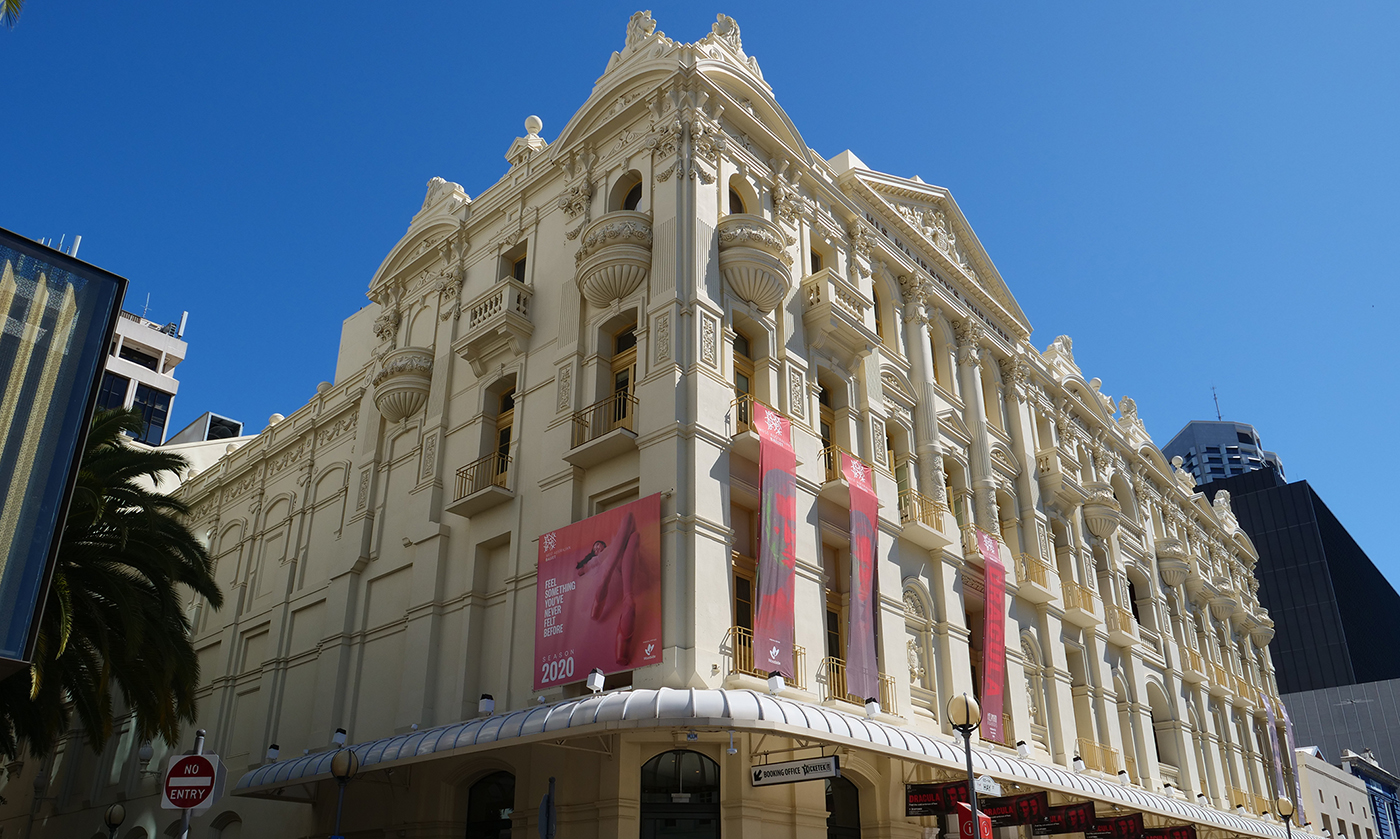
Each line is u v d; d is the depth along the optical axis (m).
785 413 21.50
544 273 24.48
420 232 29.42
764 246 21.59
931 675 23.27
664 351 20.02
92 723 19.23
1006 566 27.53
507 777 20.00
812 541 20.81
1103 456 37.88
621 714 15.22
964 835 18.62
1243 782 38.84
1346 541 110.94
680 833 17.36
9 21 11.04
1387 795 63.12
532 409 22.80
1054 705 27.50
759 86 24.44
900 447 25.95
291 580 29.34
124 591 18.19
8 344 10.91
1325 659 94.44
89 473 18.34
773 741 18.09
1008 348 32.72
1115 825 25.88
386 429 27.69
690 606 17.61
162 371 87.12
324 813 23.11
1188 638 39.00
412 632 22.86
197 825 28.53
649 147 22.91
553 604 19.52
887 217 29.34
